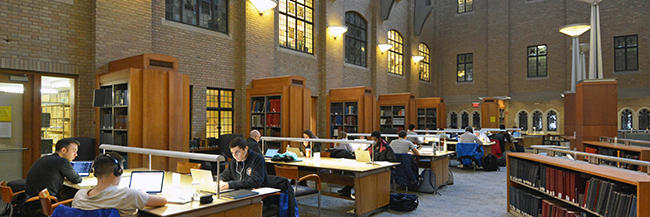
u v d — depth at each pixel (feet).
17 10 22.58
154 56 24.02
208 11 34.12
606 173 12.04
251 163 14.52
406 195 21.16
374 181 19.54
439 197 24.21
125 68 24.67
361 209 18.51
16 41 22.53
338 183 21.83
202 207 10.70
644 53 59.72
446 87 77.56
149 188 12.21
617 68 62.13
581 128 30.58
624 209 10.99
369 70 57.11
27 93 23.44
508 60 70.85
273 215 14.84
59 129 26.00
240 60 36.47
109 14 26.02
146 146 23.20
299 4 44.52
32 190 14.19
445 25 78.18
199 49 32.76
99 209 9.51
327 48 47.39
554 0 67.21
